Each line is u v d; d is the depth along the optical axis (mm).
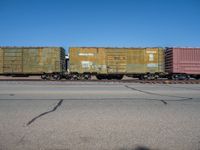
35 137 5324
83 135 5484
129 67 29938
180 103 10211
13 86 19031
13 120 6906
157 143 4969
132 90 15891
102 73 29625
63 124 6457
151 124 6500
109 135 5492
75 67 29391
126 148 4699
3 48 29062
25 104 9828
